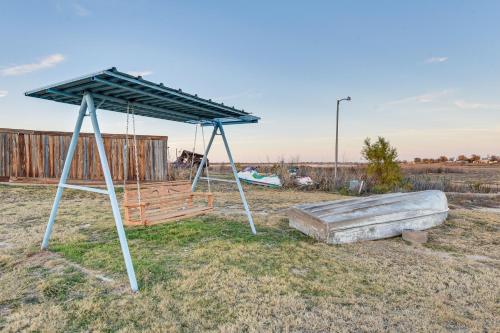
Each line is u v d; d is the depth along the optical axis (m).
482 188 14.75
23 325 2.47
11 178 9.98
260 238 5.25
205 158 6.00
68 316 2.61
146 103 4.30
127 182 11.39
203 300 2.93
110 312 2.69
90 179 10.88
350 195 11.98
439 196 6.90
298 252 4.53
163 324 2.50
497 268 4.20
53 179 10.41
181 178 13.91
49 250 4.37
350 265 4.10
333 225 5.17
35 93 3.71
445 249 5.08
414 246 5.22
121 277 3.45
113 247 4.54
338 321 2.63
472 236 5.93
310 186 13.73
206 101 4.20
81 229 5.62
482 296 3.24
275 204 9.03
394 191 12.53
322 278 3.59
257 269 3.78
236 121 5.76
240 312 2.72
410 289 3.37
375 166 13.08
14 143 10.03
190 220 6.55
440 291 3.34
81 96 3.85
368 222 5.49
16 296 2.98
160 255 4.23
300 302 2.94
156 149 12.02
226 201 9.45
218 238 5.16
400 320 2.69
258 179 14.20
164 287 3.21
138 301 2.89
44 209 7.31
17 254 4.21
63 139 10.57
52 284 3.21
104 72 2.92
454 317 2.74
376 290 3.30
